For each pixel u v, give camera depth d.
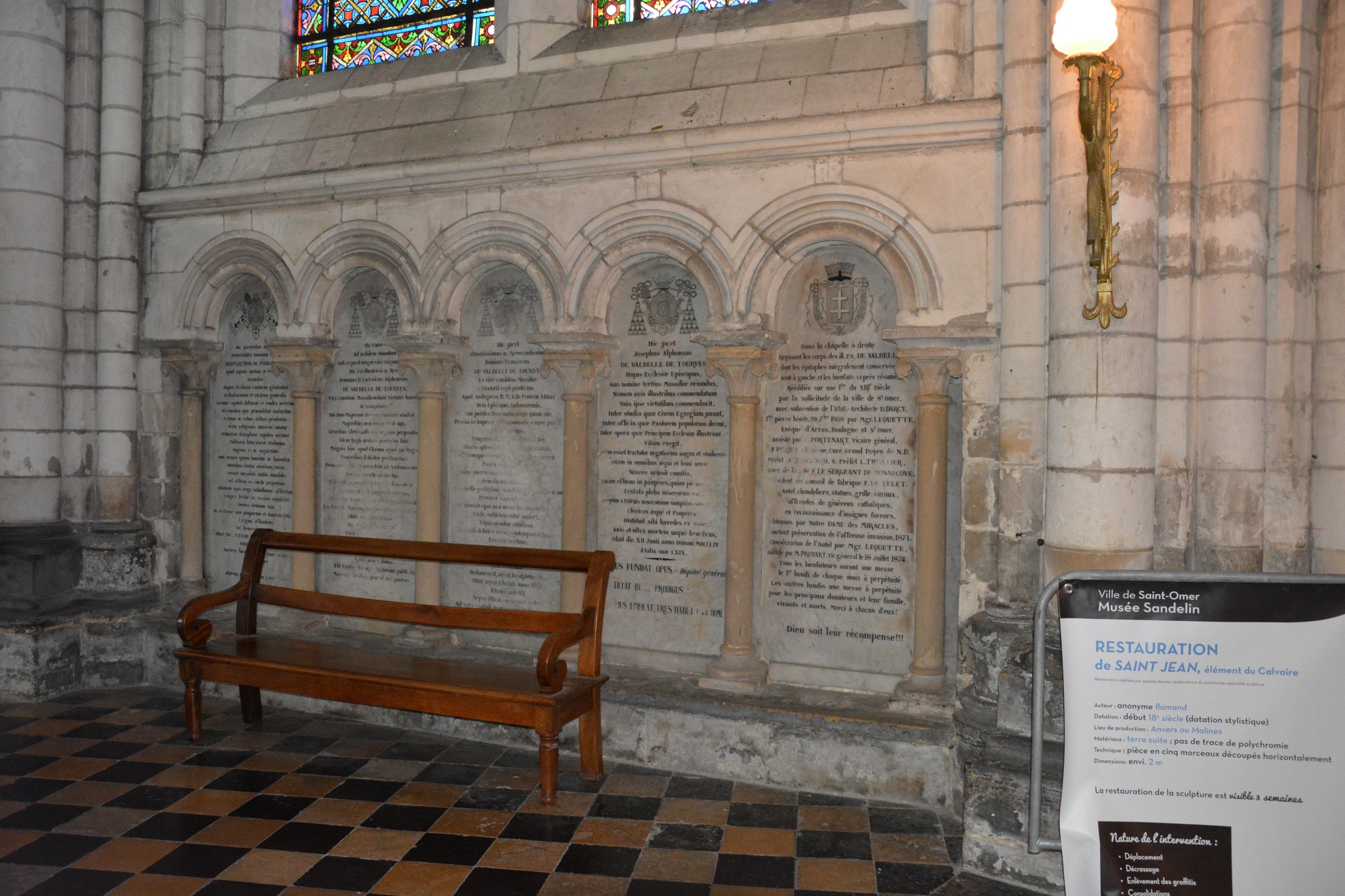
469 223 5.86
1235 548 4.21
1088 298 3.99
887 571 5.11
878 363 5.13
